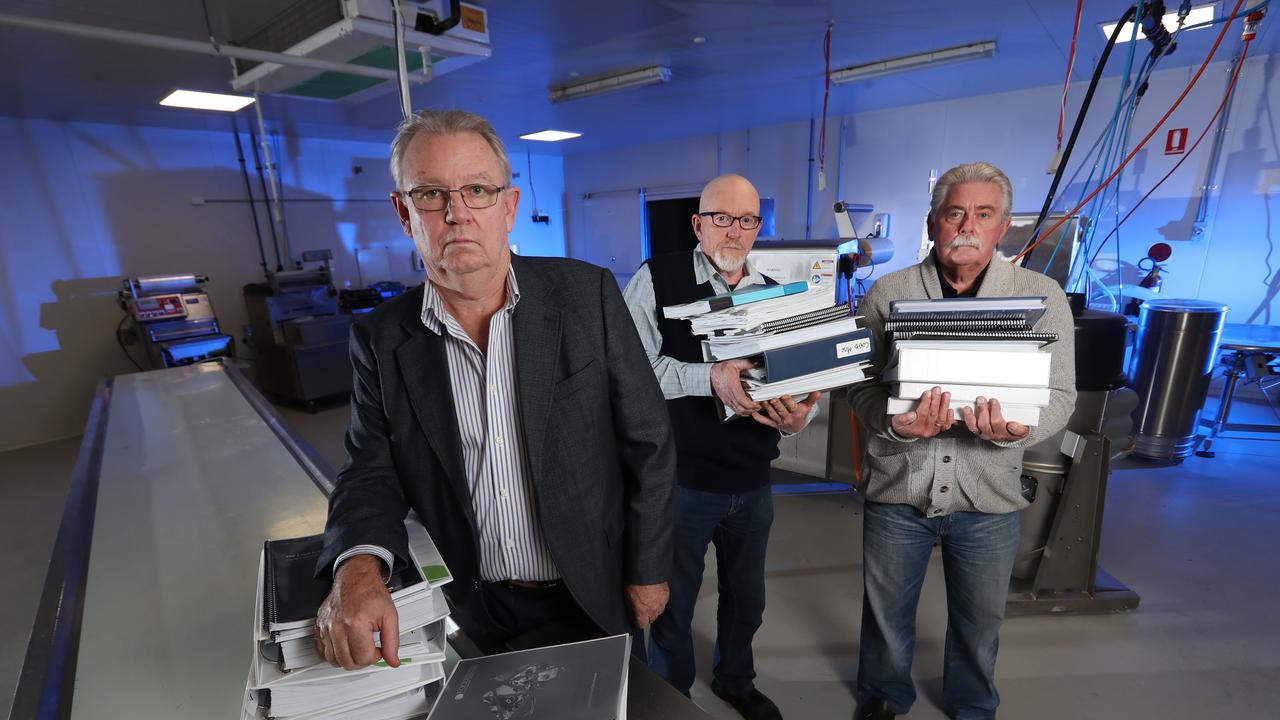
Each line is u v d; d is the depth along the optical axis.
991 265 1.29
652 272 1.53
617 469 1.02
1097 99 4.30
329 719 0.61
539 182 8.14
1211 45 3.45
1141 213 4.27
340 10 1.77
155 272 4.98
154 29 2.47
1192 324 3.08
